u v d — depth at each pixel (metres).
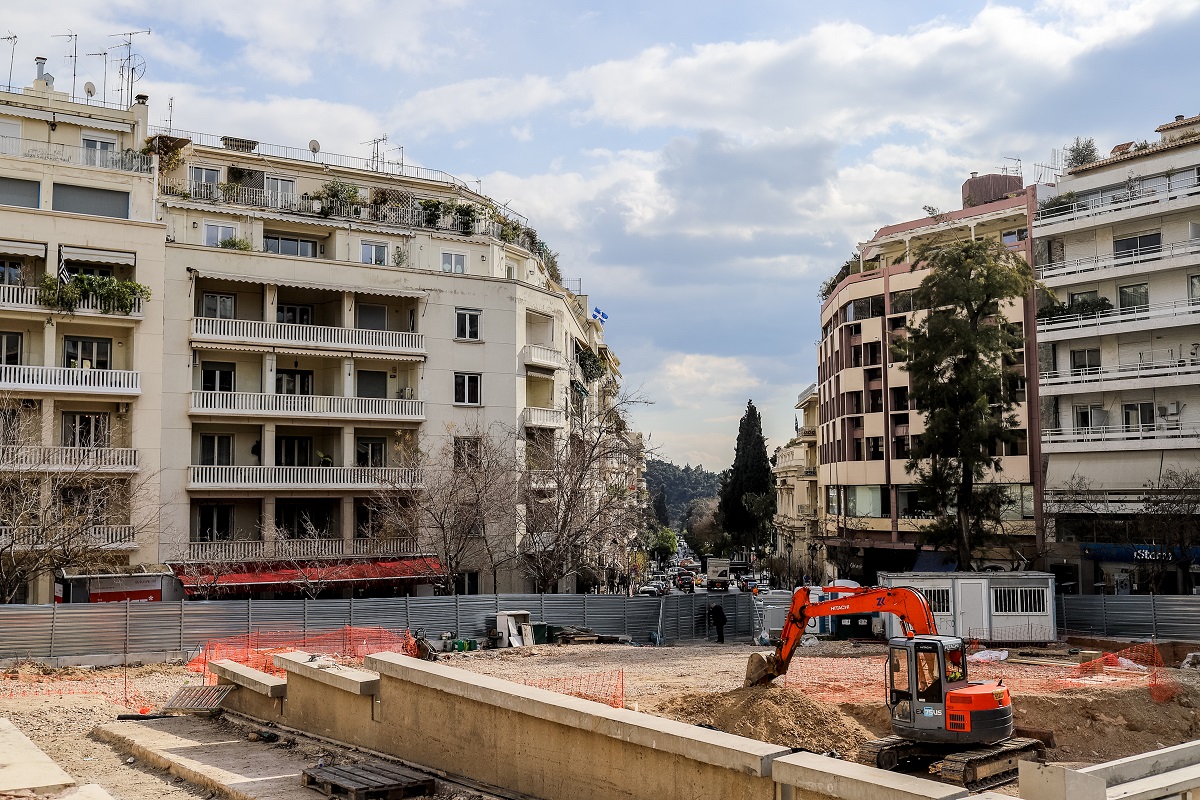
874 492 67.00
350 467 47.22
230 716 19.98
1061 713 23.38
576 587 53.41
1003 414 56.66
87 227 42.16
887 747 18.31
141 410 42.56
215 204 49.62
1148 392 51.38
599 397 75.25
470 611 41.06
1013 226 62.53
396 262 53.22
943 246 46.84
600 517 49.56
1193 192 49.69
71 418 42.06
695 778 10.94
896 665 18.83
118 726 19.30
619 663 33.91
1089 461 52.88
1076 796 10.62
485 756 13.71
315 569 44.56
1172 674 30.58
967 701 17.77
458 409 50.84
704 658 35.56
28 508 36.88
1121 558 50.66
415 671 14.95
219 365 46.50
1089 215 53.94
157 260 43.59
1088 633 40.59
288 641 36.31
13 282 41.69
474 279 51.94
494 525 49.09
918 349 45.41
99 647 33.34
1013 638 36.69
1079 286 54.94
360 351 48.28
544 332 57.19
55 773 10.90
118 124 47.78
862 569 68.31
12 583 36.34
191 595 41.66
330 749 16.23
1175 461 49.56
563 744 12.52
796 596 21.89
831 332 76.06
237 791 13.59
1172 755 14.22
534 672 30.98
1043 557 54.91
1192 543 46.84
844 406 70.19
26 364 41.53
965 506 44.84
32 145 45.09
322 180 55.81
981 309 44.91
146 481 42.28
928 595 37.03
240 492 44.78
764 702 20.70
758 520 105.06
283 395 45.84
